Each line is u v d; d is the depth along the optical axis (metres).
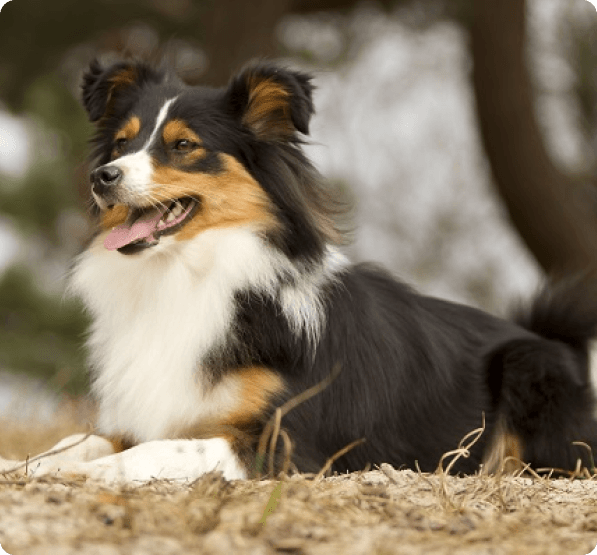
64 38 21.97
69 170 22.08
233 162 8.19
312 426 7.69
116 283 8.25
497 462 8.55
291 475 7.14
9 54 22.16
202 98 8.42
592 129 26.06
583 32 25.20
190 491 6.23
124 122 8.57
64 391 13.62
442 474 6.79
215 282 7.91
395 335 8.49
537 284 10.32
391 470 7.17
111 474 6.69
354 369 8.05
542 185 21.45
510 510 6.44
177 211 8.12
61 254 22.83
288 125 8.47
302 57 23.27
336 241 8.45
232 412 7.52
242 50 19.70
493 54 20.64
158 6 21.69
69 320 21.62
